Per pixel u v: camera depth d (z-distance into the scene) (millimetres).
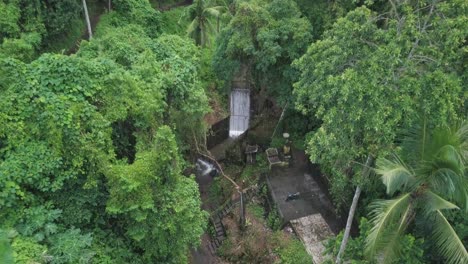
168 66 17969
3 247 9672
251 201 21875
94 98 13969
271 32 20656
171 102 17375
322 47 13062
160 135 13414
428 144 11508
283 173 22938
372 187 15586
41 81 13109
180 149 18828
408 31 11492
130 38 19250
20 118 12453
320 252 18266
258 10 21156
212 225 20734
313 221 19734
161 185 13906
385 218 11703
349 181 15812
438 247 13000
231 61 22484
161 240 14047
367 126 11094
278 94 23453
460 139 11406
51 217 12148
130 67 17359
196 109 17859
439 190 11719
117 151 15320
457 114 12109
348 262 15109
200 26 27141
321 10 21141
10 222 11672
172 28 34156
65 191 13086
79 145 12758
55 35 25172
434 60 11375
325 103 12672
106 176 12914
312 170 22547
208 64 29172
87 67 14070
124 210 12938
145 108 14914
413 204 12258
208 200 22453
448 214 13047
